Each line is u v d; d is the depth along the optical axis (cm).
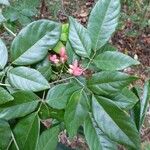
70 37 32
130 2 177
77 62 32
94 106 31
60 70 32
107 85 31
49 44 31
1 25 39
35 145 29
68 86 31
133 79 30
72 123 30
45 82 30
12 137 30
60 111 31
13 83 30
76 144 107
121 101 33
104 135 32
